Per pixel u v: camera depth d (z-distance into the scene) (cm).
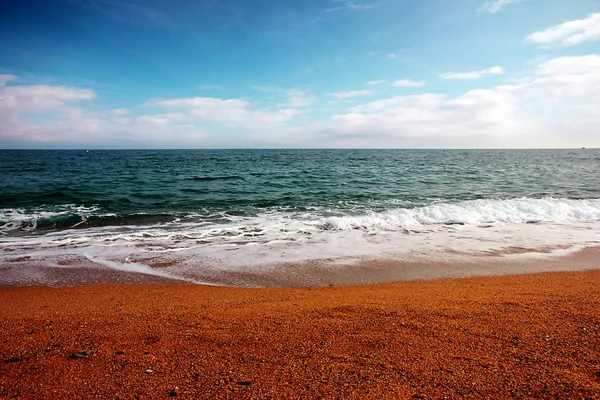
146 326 463
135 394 303
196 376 331
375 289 661
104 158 6356
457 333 420
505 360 353
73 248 938
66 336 430
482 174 3041
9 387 315
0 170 3300
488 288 645
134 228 1175
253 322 473
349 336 418
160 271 778
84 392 307
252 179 2641
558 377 318
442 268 794
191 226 1202
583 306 504
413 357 362
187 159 6059
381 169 3625
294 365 350
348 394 299
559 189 2069
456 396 294
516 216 1295
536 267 796
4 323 480
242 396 298
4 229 1158
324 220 1258
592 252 900
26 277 739
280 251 916
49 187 2059
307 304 561
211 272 772
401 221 1235
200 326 461
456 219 1255
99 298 621
